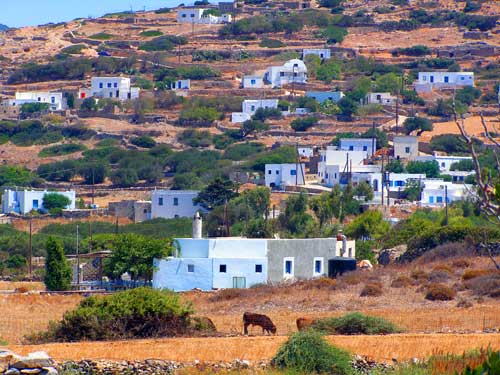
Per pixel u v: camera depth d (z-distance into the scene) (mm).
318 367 104125
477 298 162875
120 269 199000
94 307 131875
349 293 173875
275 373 99688
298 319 134000
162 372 102938
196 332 132000
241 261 196625
